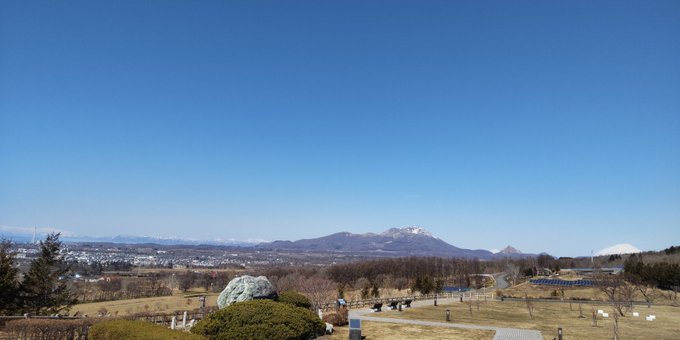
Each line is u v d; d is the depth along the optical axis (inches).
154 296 3287.4
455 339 1172.5
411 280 4517.7
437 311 1950.1
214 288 4178.2
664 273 3316.9
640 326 1611.7
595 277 3563.0
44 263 1711.4
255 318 826.8
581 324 1621.6
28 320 869.2
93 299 2893.7
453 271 5561.0
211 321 832.3
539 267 6166.3
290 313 868.0
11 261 1590.8
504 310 2092.8
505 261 6742.1
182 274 4960.6
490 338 1212.5
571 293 3201.3
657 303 2608.3
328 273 4958.2
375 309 1876.2
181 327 1117.1
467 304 2394.2
